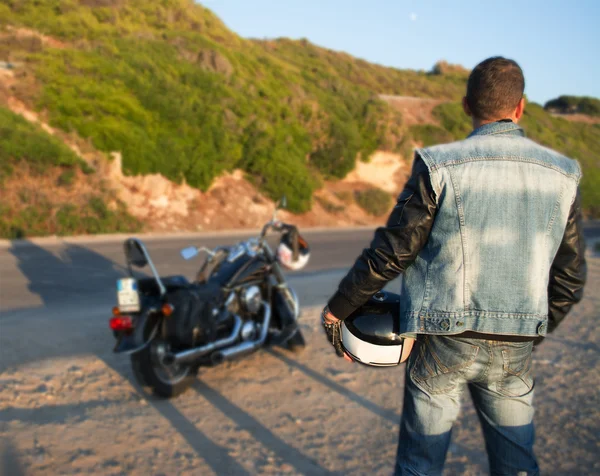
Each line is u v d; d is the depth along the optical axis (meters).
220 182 23.91
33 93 20.05
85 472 3.26
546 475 3.38
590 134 70.62
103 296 8.54
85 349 5.70
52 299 8.12
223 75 29.06
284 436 3.87
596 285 10.34
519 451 2.16
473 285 1.99
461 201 1.98
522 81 2.16
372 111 35.94
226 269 5.26
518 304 1.99
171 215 20.62
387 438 3.88
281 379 5.01
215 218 21.81
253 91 30.05
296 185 25.97
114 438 3.73
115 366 5.21
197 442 3.74
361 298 2.09
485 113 2.16
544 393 4.68
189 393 4.66
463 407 4.45
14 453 3.41
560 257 2.15
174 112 23.16
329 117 32.34
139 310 4.47
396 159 35.00
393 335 2.22
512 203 1.99
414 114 49.12
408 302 2.10
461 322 1.98
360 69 59.66
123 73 23.08
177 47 29.62
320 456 3.59
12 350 5.49
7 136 17.34
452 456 3.61
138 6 35.34
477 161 2.02
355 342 2.27
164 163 21.25
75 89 21.05
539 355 5.72
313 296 8.99
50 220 16.27
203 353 4.70
